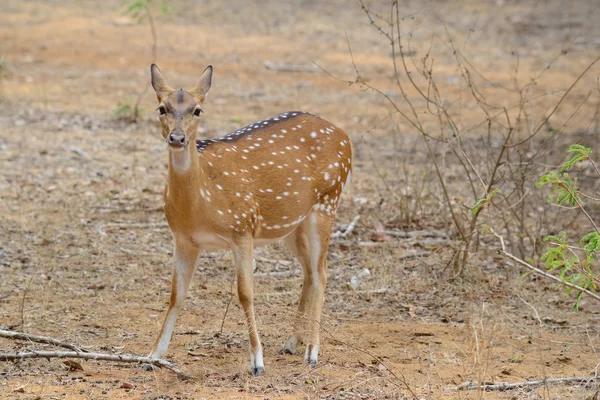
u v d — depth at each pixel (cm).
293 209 1005
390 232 1459
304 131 1052
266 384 908
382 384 909
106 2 4078
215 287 1248
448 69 3020
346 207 1603
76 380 909
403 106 2542
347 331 1094
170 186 909
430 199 1600
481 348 1016
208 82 934
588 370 979
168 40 3412
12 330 1051
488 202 995
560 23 3819
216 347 1030
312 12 4034
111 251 1375
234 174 946
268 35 3575
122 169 1842
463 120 2356
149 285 1247
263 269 1323
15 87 2605
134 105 2445
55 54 3112
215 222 926
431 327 1115
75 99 2503
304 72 3011
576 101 2633
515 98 2655
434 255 1357
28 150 1948
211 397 867
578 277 893
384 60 3158
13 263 1302
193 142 897
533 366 988
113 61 3061
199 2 4181
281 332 1090
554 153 1961
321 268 1036
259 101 2592
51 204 1588
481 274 1289
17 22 3578
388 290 1246
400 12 3947
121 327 1085
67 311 1134
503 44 3434
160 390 883
